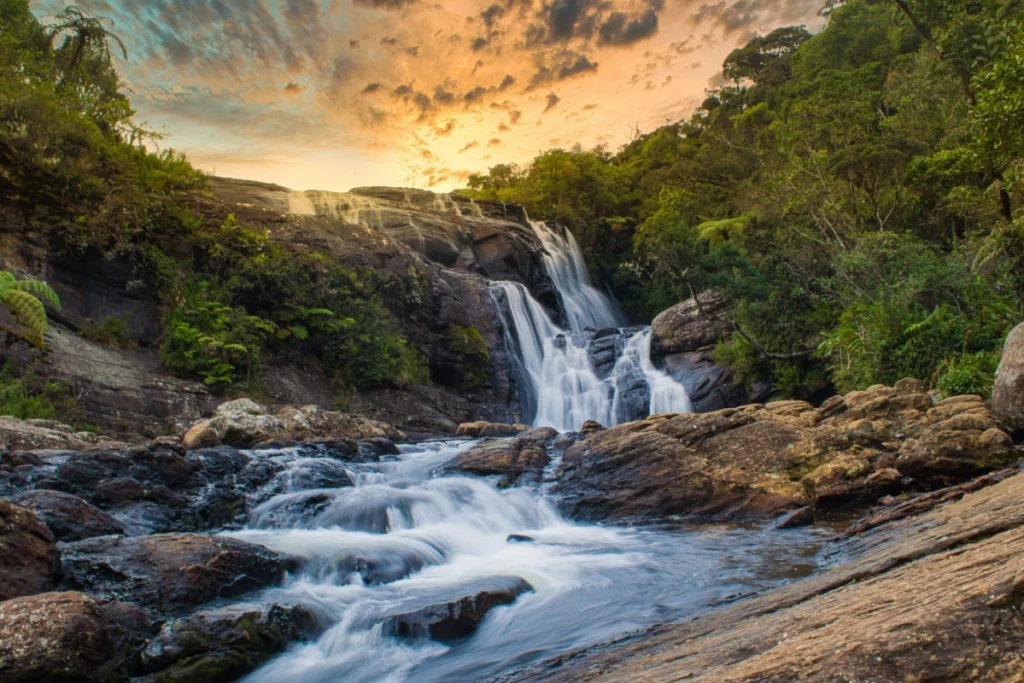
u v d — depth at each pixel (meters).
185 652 5.36
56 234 18.11
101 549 6.44
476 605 6.25
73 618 4.86
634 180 52.09
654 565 7.78
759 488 10.16
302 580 7.28
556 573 7.63
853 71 45.12
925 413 10.84
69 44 25.27
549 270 37.19
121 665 5.15
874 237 22.45
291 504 9.81
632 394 25.59
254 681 5.31
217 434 13.65
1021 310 15.03
